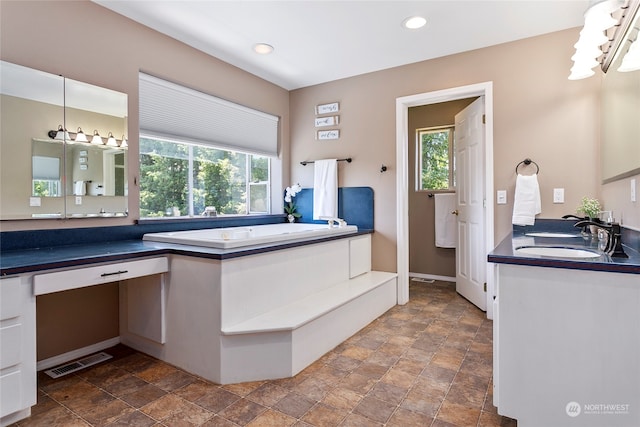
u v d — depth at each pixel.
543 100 2.80
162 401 1.77
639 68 1.55
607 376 1.33
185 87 3.02
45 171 2.13
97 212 2.38
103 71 2.41
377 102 3.61
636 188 1.68
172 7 2.41
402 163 3.49
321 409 1.70
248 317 2.10
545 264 1.38
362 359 2.25
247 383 1.95
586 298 1.35
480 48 3.05
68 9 2.22
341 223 3.42
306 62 3.38
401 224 3.50
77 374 2.07
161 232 2.79
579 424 1.38
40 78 2.09
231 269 1.98
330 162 3.82
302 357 2.11
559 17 2.54
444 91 3.21
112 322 2.50
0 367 1.52
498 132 2.97
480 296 3.23
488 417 1.63
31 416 1.65
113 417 1.64
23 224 2.05
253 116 3.77
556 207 2.75
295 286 2.49
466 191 3.56
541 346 1.43
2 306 1.52
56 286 1.69
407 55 3.21
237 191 3.79
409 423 1.58
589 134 2.64
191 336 2.07
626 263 1.29
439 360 2.22
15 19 2.00
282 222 4.11
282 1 2.34
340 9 2.44
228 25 2.67
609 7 1.64
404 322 2.94
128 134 2.57
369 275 3.42
